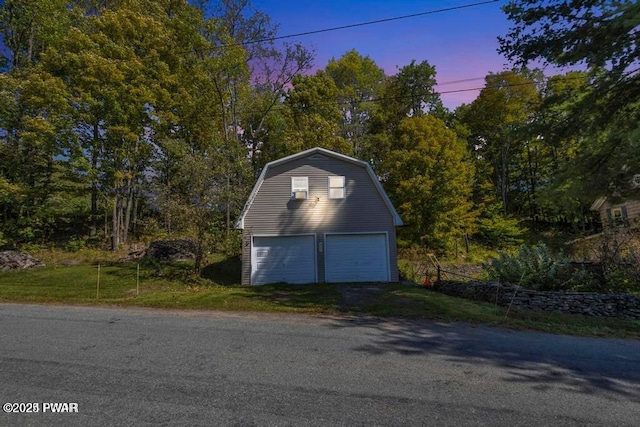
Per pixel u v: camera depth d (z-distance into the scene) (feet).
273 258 47.34
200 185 45.96
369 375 15.15
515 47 31.35
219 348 18.52
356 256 48.26
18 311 28.12
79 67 60.70
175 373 14.85
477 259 74.02
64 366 15.52
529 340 21.57
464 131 98.94
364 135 97.04
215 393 12.97
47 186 66.95
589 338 22.43
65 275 47.44
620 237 43.78
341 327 23.82
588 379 15.40
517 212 110.93
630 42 26.53
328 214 48.70
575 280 35.29
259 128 83.66
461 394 13.44
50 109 59.26
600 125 30.04
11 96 59.72
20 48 71.15
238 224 47.01
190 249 58.95
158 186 51.70
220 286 43.80
